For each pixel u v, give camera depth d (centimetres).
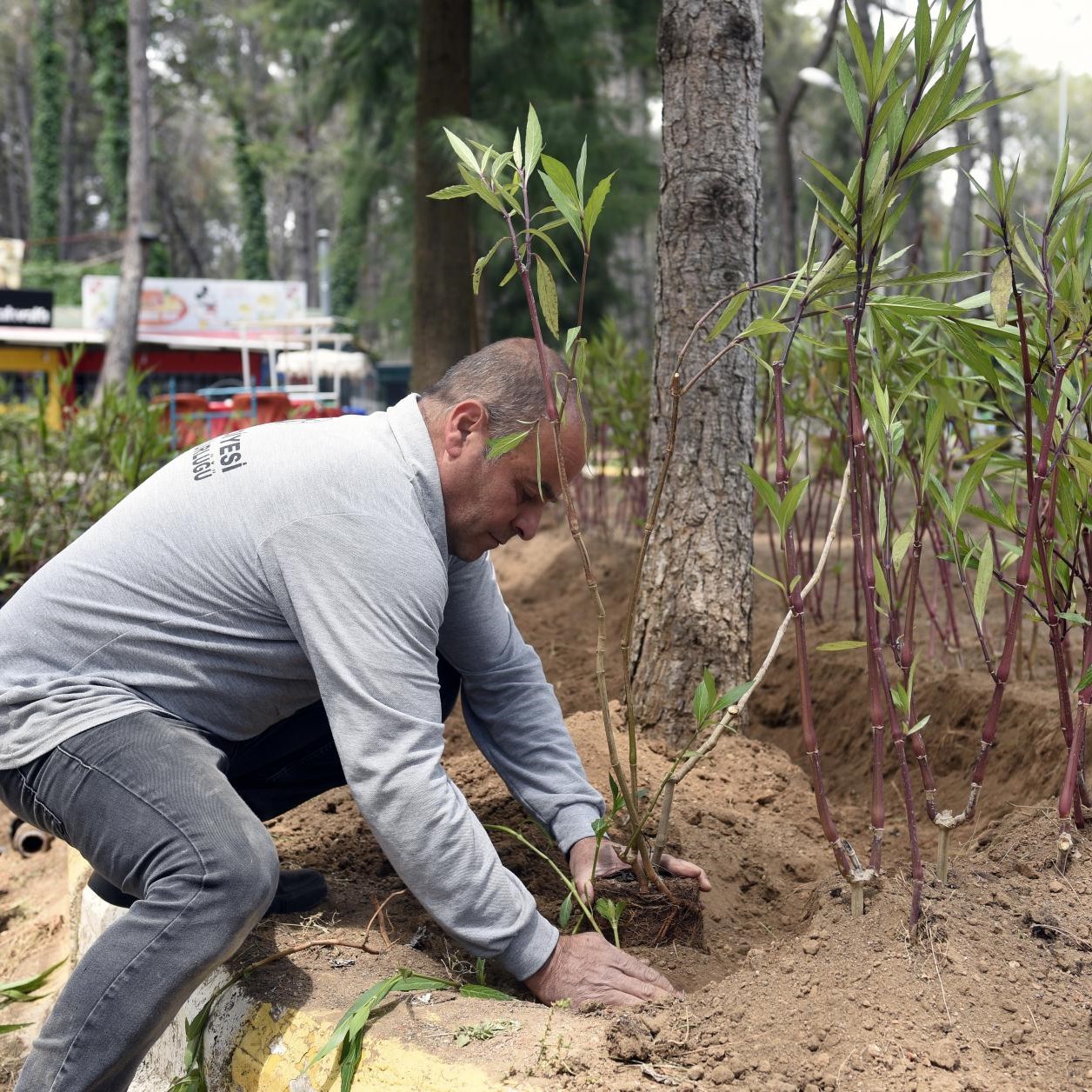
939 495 212
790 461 194
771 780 310
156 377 2238
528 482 195
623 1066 163
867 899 198
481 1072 161
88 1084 168
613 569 591
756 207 322
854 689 376
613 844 235
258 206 3800
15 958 327
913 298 193
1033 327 224
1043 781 272
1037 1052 163
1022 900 199
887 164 171
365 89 1430
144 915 172
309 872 233
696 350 319
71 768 181
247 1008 191
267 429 201
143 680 193
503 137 1080
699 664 322
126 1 3259
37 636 194
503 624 237
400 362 3316
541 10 1313
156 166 4316
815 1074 159
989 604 458
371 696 181
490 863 187
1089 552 233
